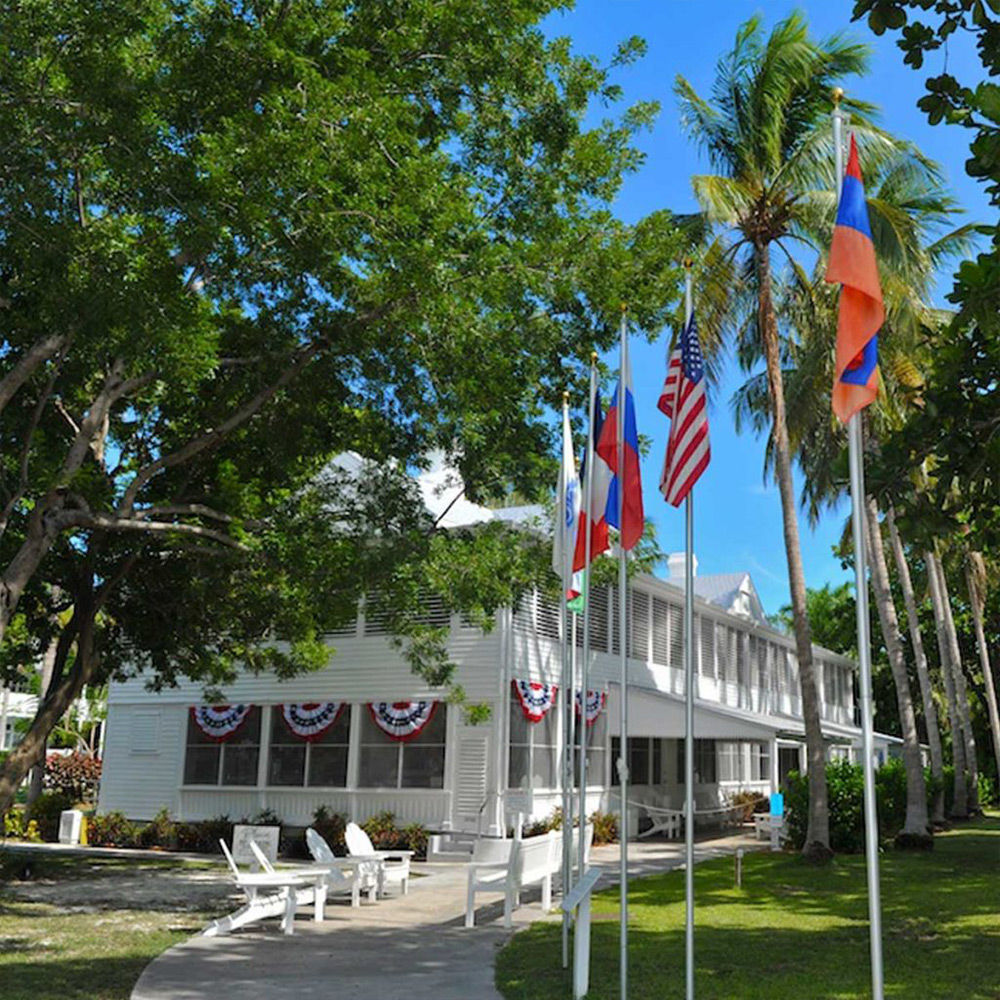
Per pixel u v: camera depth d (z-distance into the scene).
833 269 6.20
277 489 15.77
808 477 29.92
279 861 20.73
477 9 12.53
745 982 8.91
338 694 23.23
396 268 11.25
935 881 16.08
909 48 7.08
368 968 9.63
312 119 10.50
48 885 16.52
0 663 18.92
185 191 10.50
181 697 25.58
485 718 19.38
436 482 24.66
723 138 20.78
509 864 12.23
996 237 7.52
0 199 10.08
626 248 13.60
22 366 11.59
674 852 21.73
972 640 45.88
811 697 19.19
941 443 8.44
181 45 11.43
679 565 39.47
